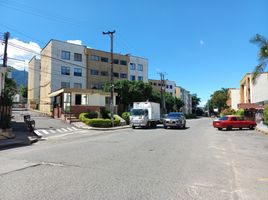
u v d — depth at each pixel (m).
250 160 11.45
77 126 31.72
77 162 10.23
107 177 7.99
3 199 5.98
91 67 65.38
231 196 6.43
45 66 62.75
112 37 35.75
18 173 8.38
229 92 96.31
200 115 160.25
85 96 41.50
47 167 9.29
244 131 30.25
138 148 14.35
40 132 25.02
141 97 58.75
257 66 29.23
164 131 28.27
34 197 6.11
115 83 57.84
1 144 15.99
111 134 24.02
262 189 7.06
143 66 79.19
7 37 27.73
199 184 7.43
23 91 90.44
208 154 12.88
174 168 9.42
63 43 60.44
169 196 6.32
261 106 47.22
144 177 8.07
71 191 6.58
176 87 121.75
